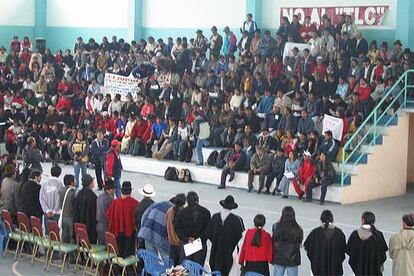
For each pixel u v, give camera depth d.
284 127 23.41
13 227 14.95
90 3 34.72
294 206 20.55
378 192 22.42
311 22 27.41
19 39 36.31
